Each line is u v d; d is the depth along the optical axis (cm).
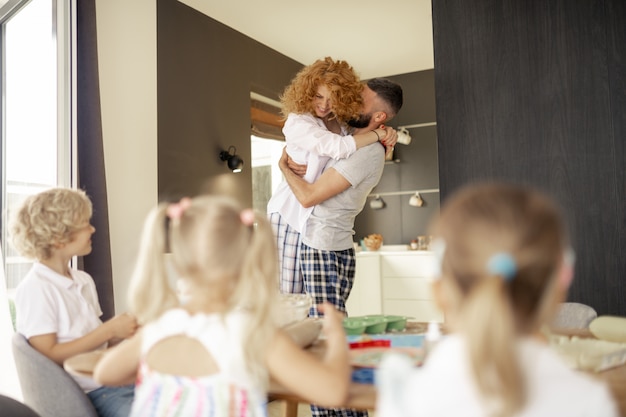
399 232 562
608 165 259
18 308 168
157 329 110
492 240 74
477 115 284
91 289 191
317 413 207
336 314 121
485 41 283
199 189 400
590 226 262
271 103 496
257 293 105
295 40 471
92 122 297
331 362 104
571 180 266
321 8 409
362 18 429
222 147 425
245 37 456
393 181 568
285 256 235
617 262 257
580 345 123
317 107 238
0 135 312
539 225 74
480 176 282
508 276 73
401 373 84
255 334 102
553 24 271
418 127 557
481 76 283
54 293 170
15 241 174
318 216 229
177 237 108
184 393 104
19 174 303
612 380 104
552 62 271
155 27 371
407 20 433
